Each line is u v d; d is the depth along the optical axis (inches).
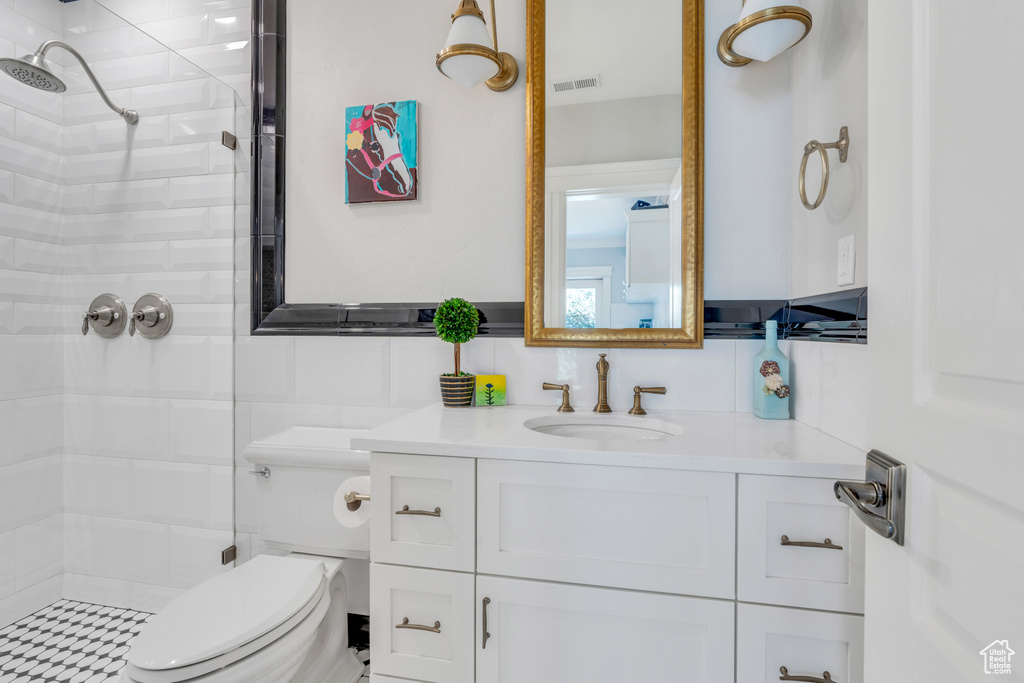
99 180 66.7
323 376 62.8
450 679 38.0
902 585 20.6
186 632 36.3
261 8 64.1
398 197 60.3
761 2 41.6
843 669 32.0
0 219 62.3
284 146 64.0
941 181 18.3
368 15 61.7
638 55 54.5
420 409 57.1
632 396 55.3
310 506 52.5
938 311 18.5
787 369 48.8
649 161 54.1
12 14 63.4
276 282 64.0
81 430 67.7
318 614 43.1
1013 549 14.6
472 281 59.5
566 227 55.8
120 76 66.5
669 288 53.8
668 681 34.5
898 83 21.0
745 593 33.2
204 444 65.3
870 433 23.0
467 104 59.3
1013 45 14.6
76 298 67.4
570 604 35.7
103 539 67.3
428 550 38.4
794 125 50.6
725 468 33.3
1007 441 14.7
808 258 47.3
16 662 55.3
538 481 36.2
